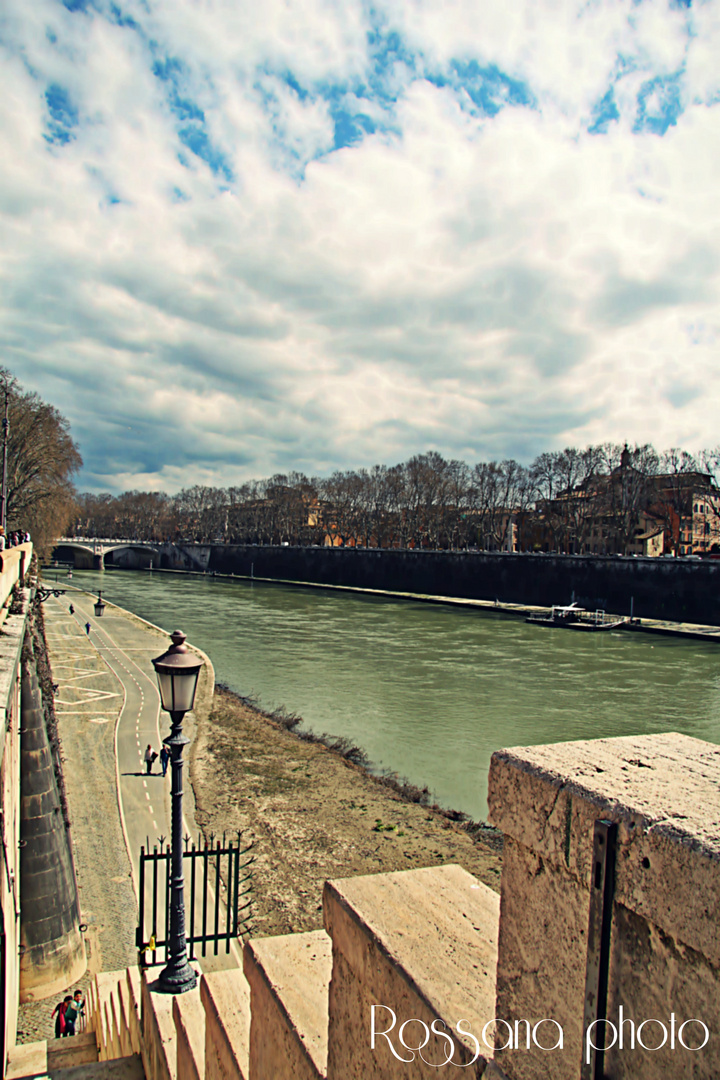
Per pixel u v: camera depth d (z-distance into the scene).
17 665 14.41
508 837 1.74
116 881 19.12
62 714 36.81
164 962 8.27
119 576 154.62
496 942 2.06
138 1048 7.38
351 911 2.25
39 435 72.00
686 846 1.17
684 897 1.17
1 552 20.20
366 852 22.28
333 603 102.38
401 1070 1.88
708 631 69.62
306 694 45.19
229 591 120.94
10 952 11.37
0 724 9.56
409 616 86.88
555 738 35.66
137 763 29.52
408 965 1.91
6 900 10.52
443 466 133.00
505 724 38.34
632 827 1.31
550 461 109.62
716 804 1.35
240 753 32.16
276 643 65.00
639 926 1.31
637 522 103.62
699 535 110.50
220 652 59.78
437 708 41.69
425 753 33.53
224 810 25.34
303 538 168.75
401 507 136.75
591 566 88.38
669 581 79.06
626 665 54.53
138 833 22.52
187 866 19.88
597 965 1.39
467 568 106.75
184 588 125.69
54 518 81.44
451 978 1.84
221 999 3.72
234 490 196.62
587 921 1.43
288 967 2.91
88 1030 12.32
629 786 1.47
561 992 1.51
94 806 24.58
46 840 15.48
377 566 123.75
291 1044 2.53
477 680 49.19
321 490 167.00
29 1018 13.80
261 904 18.16
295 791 27.62
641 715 40.00
